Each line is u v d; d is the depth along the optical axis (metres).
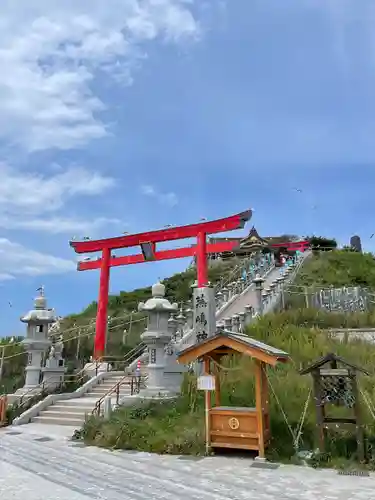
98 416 15.92
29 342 23.28
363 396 12.47
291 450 11.69
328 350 17.84
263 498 8.40
